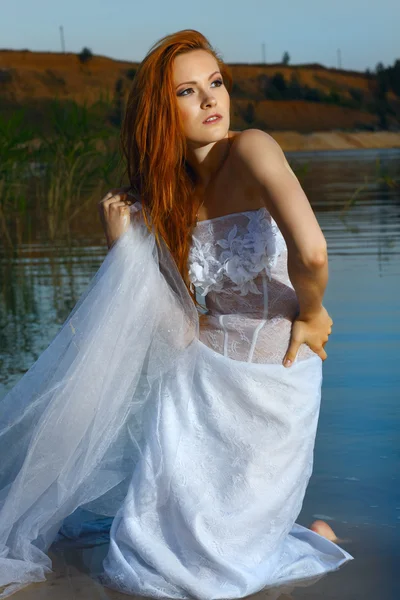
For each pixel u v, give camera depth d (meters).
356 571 2.42
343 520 2.71
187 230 2.52
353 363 4.23
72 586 2.42
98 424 2.53
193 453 2.43
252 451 2.39
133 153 2.60
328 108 44.31
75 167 11.27
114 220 2.58
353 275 6.36
